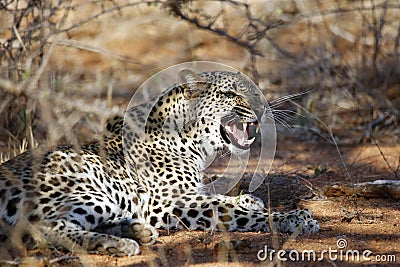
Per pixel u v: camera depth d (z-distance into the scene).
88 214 8.99
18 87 9.87
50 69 14.48
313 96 16.39
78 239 8.59
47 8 13.77
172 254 8.79
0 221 8.85
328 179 12.72
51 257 8.45
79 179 9.34
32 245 8.73
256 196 11.70
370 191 11.48
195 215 10.12
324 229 9.92
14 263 8.06
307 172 13.22
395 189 11.38
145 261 8.47
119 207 9.63
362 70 16.95
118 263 8.40
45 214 8.84
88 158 9.73
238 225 9.98
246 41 15.07
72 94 14.19
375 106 16.05
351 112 16.16
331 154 14.62
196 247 9.05
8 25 14.06
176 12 14.13
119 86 16.41
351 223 10.20
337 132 15.78
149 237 9.14
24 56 13.40
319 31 18.22
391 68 16.84
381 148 14.94
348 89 16.44
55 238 8.64
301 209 10.71
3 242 8.73
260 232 9.80
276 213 10.01
